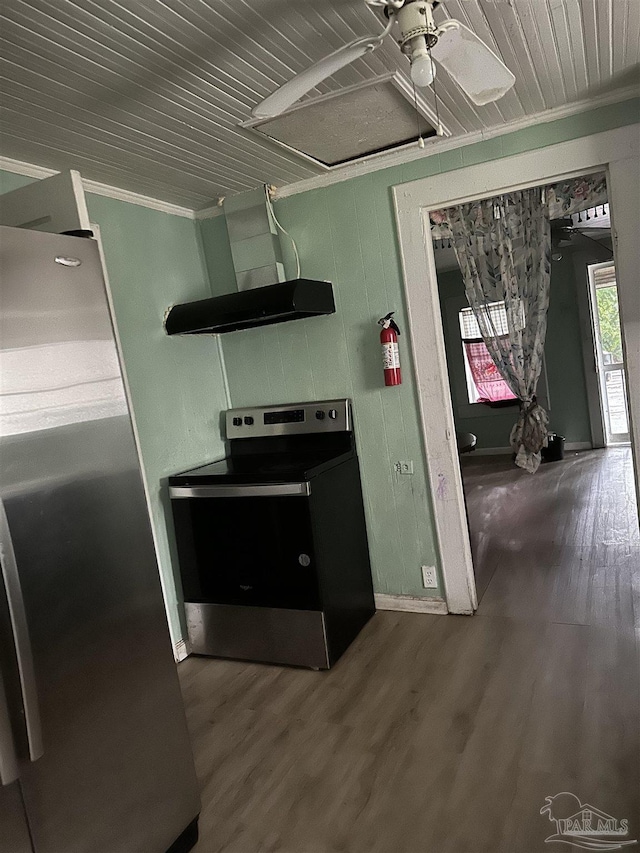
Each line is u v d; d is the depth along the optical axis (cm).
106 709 156
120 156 247
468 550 308
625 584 315
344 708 239
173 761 176
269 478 268
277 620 278
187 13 158
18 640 130
